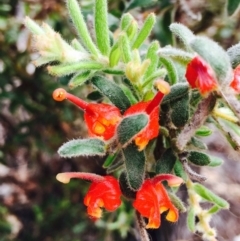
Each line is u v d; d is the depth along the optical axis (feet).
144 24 0.45
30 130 1.22
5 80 1.14
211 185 0.86
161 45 0.85
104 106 0.42
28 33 1.05
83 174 0.44
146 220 0.50
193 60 0.36
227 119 0.43
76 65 0.43
